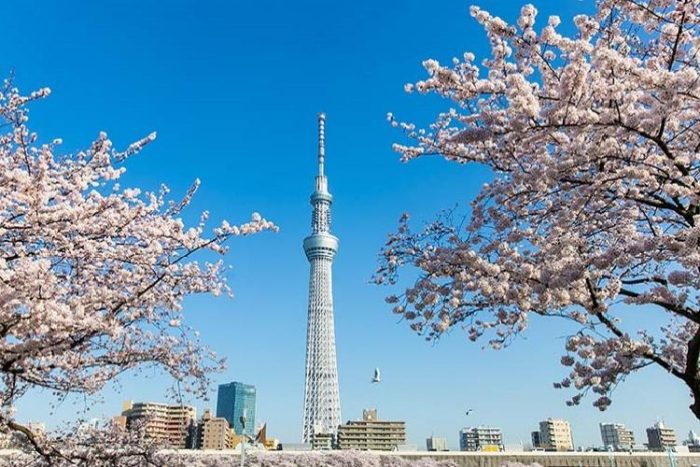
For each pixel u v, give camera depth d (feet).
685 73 24.90
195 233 36.55
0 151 33.65
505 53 31.91
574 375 35.32
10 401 34.94
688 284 25.25
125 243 35.78
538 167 33.78
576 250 32.91
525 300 33.27
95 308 32.81
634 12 28.91
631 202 33.14
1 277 27.25
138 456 45.52
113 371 40.88
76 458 40.34
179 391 43.96
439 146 38.17
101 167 36.42
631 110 28.68
